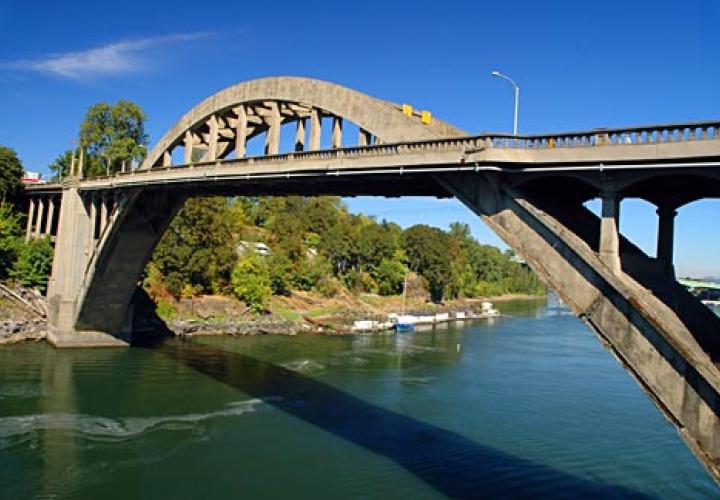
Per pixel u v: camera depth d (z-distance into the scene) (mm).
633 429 32375
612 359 54156
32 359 43500
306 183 27156
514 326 86688
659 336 14477
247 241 90688
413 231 118312
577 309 16328
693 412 13836
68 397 34719
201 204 67250
